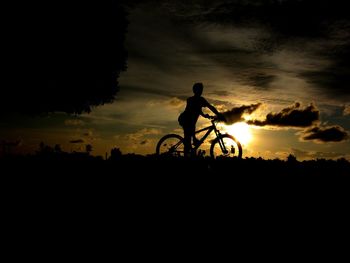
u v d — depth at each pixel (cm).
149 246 613
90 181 904
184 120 1130
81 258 575
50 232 648
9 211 729
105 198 799
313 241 646
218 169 1015
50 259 570
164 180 916
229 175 962
